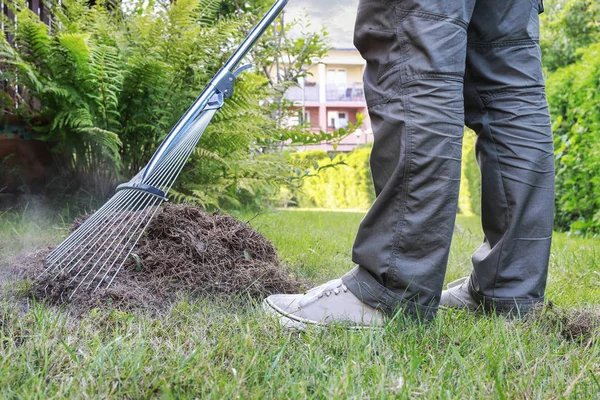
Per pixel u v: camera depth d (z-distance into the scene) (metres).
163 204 2.32
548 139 1.74
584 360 1.34
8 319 1.48
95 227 1.89
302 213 6.91
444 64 1.48
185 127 1.87
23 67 3.37
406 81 1.51
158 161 1.83
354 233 4.25
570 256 3.22
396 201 1.53
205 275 2.01
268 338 1.46
